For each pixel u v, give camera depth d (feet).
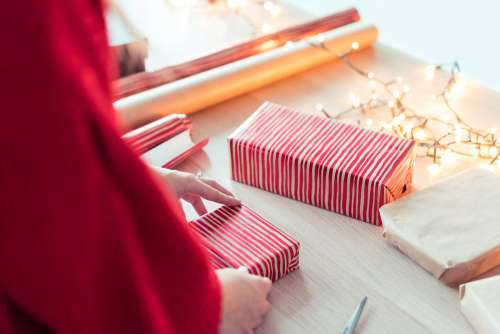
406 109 3.18
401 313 2.12
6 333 1.34
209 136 3.05
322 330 2.07
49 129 1.09
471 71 3.86
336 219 2.53
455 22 3.81
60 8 1.05
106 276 1.29
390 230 2.32
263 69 3.37
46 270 1.22
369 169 2.40
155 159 2.78
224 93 3.26
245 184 2.73
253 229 2.31
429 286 2.22
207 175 2.79
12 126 1.07
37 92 1.06
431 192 2.44
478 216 2.32
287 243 2.24
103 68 1.19
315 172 2.46
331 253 2.37
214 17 4.17
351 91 3.37
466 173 2.52
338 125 2.67
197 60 3.35
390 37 4.33
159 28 4.00
